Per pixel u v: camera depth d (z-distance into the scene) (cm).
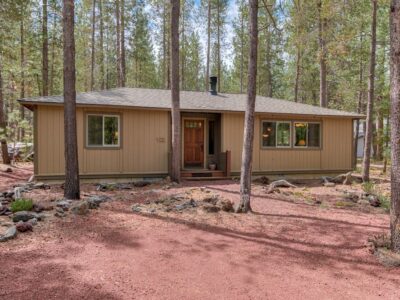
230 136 1303
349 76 2088
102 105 1096
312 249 509
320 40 1233
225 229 602
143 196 874
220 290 376
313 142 1405
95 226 595
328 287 389
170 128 1224
